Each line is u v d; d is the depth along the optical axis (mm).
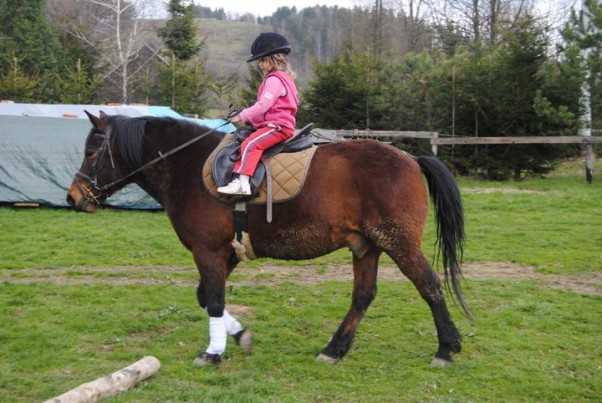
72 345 5250
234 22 75125
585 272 7805
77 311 6195
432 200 4969
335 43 53656
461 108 17266
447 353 4832
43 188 12391
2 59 24297
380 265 8211
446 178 4852
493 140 15664
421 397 4320
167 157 4980
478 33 27047
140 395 4250
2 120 12219
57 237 9977
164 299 6668
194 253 4852
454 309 6336
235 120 4766
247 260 4934
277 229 4703
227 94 23375
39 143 12336
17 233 10164
